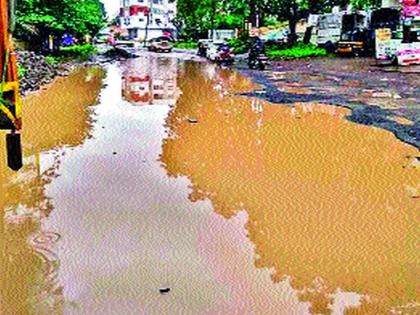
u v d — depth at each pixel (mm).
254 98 16906
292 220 7008
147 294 5180
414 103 14898
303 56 34156
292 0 37250
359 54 32500
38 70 21953
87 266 5711
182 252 6074
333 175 8844
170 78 23859
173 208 7418
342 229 6715
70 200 7688
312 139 11242
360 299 5117
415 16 27219
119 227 6754
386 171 9023
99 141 11203
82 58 38250
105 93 18734
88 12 41031
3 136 10695
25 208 7355
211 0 57969
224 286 5344
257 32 44469
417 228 6727
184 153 10227
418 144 10672
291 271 5660
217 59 33875
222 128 12453
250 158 9875
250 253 6062
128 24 92688
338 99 16047
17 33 30547
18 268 5645
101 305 4992
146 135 11789
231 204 7590
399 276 5559
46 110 14930
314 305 5012
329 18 38125
